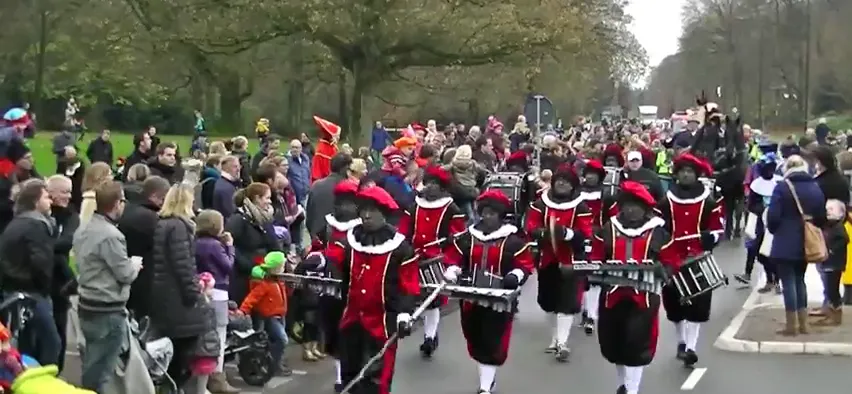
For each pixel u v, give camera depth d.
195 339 8.36
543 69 36.19
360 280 8.20
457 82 35.22
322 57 33.69
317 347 11.10
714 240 10.44
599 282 8.98
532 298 15.39
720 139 20.95
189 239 8.25
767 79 74.12
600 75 47.81
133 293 8.49
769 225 11.78
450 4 27.80
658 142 31.30
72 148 12.14
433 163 15.27
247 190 10.23
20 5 43.62
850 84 68.56
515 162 17.33
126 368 7.68
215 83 39.12
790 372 10.59
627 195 9.06
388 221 8.88
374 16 27.36
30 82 48.31
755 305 13.95
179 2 27.36
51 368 4.93
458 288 9.04
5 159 9.24
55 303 8.74
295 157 15.77
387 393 8.14
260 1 26.66
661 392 9.86
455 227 11.04
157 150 12.23
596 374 10.70
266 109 54.41
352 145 28.73
